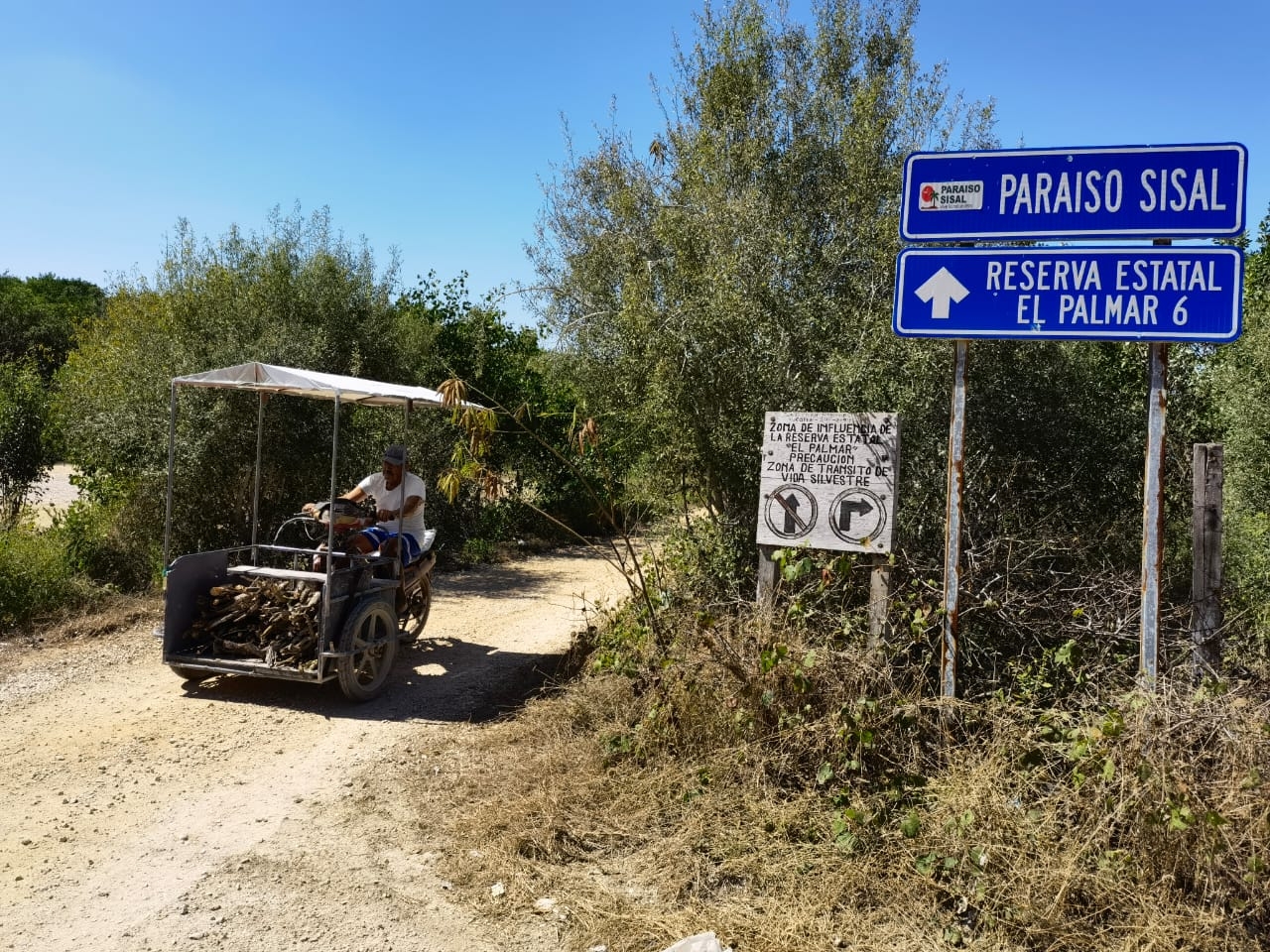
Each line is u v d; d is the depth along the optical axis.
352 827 4.45
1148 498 4.20
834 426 5.26
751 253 7.40
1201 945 3.18
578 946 3.47
